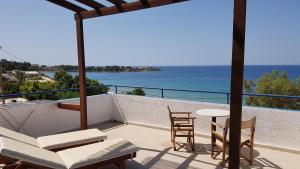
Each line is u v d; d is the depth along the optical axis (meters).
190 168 3.85
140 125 6.63
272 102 14.31
